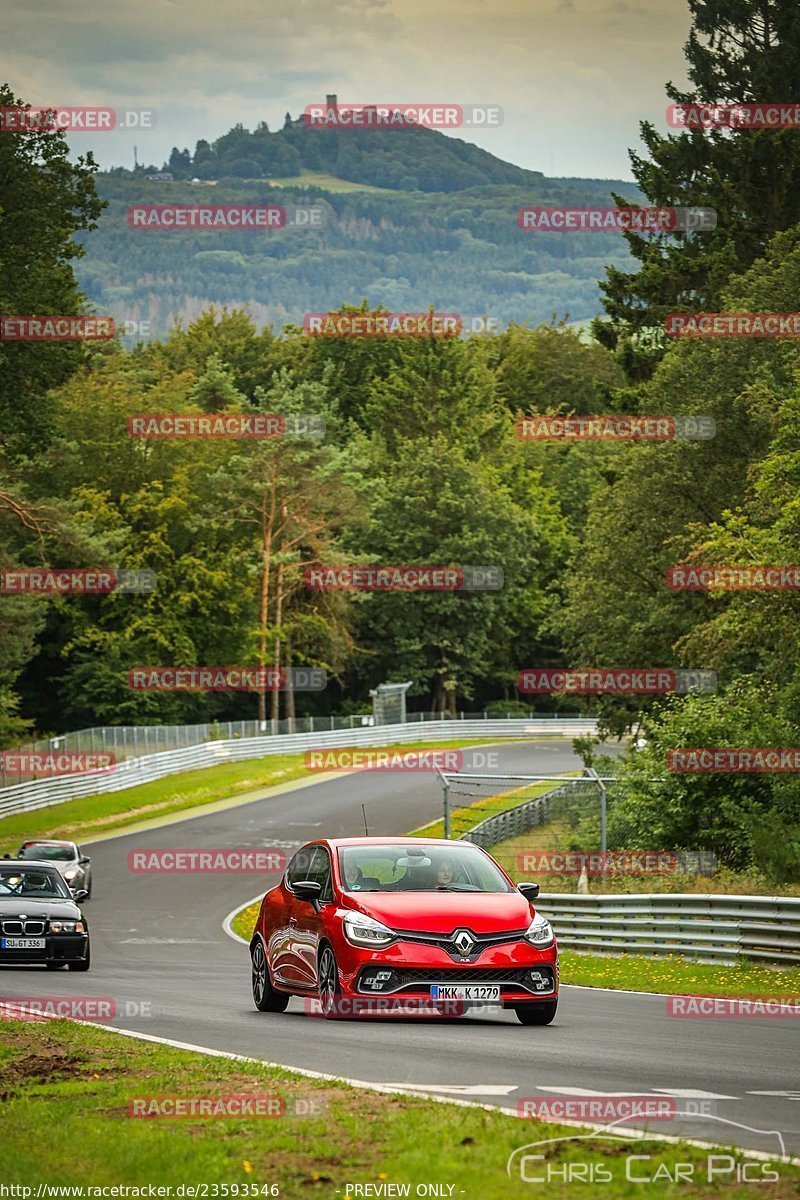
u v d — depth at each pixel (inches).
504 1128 792.9
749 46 6432.1
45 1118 856.9
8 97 4458.7
